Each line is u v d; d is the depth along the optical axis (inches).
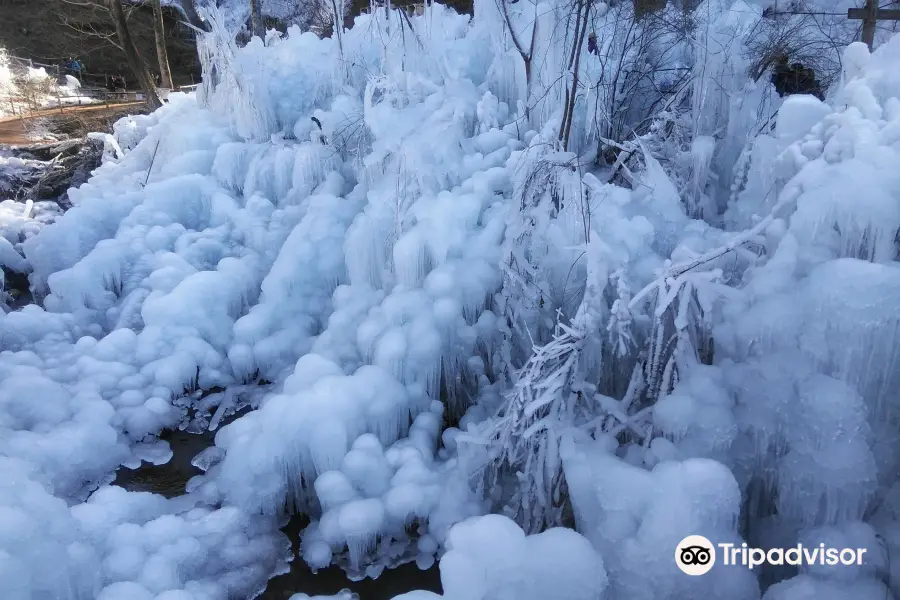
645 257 150.2
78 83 641.6
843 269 104.5
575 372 134.8
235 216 254.8
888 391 105.5
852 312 101.1
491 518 100.0
